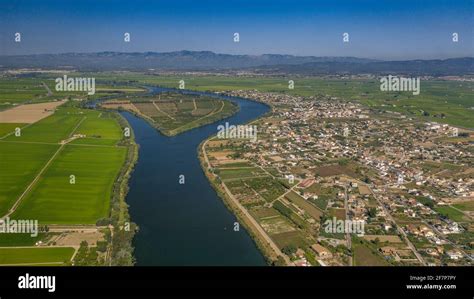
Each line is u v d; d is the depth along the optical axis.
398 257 145.12
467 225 171.88
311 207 192.75
